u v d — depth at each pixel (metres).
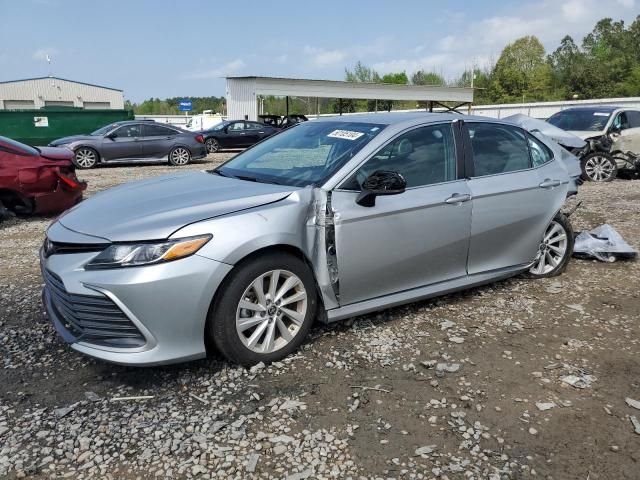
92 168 17.00
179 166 17.75
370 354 3.69
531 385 3.35
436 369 3.51
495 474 2.57
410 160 4.11
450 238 4.24
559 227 5.27
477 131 4.60
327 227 3.63
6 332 4.03
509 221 4.64
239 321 3.35
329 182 3.72
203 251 3.14
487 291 4.94
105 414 2.99
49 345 3.82
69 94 49.28
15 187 8.01
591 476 2.57
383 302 4.00
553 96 76.56
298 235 3.48
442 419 2.98
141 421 2.93
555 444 2.79
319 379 3.36
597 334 4.09
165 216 3.26
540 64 81.44
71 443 2.74
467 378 3.41
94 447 2.71
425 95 35.41
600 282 5.25
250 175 4.16
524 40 81.94
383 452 2.71
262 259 3.37
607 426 2.95
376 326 4.12
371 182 3.64
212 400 3.13
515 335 4.05
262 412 3.02
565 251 5.35
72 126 23.11
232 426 2.89
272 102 56.44
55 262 3.24
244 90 29.38
